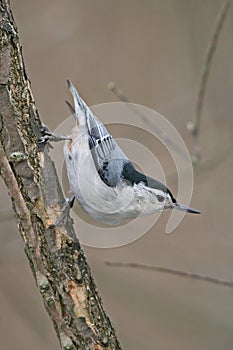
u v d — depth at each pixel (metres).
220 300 11.41
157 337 11.09
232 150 10.38
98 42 14.04
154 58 13.91
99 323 5.49
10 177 5.40
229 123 11.21
